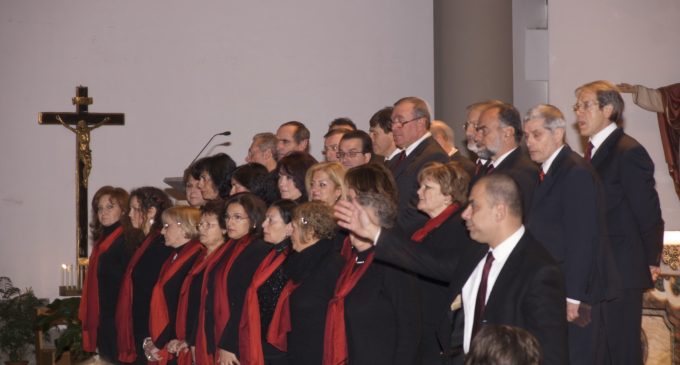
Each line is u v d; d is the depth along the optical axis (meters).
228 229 5.39
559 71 9.09
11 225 10.34
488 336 3.03
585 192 4.53
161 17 10.52
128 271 6.36
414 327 4.30
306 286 4.71
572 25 9.07
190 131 10.55
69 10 10.41
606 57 9.02
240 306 5.18
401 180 5.68
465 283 3.83
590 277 4.48
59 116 10.06
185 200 9.33
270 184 5.81
